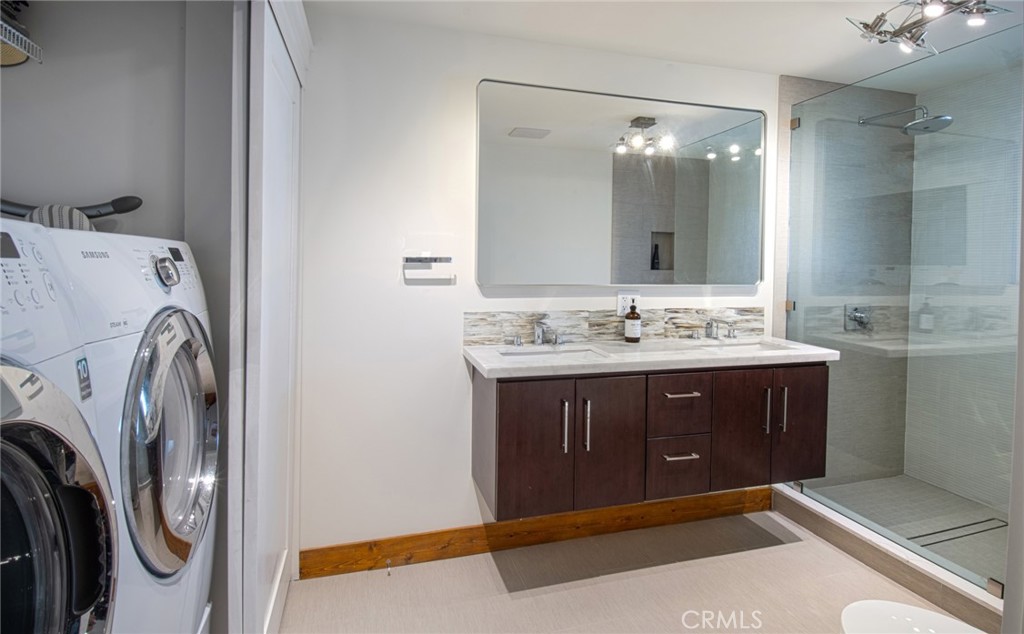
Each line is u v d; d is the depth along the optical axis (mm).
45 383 773
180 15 1660
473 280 2453
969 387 2252
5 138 1569
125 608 1002
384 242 2322
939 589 2061
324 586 2205
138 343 1108
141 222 1658
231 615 1475
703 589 2191
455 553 2457
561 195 2561
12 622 773
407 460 2391
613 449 2193
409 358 2377
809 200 2893
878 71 2840
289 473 2137
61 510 820
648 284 2727
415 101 2336
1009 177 2129
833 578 2270
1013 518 1566
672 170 2732
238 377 1452
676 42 2492
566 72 2533
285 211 1873
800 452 2467
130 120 1643
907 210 2502
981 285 2227
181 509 1344
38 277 815
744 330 2922
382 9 2191
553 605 2084
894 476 2482
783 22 2289
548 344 2578
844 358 2744
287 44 1780
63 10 1600
